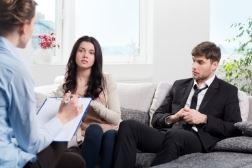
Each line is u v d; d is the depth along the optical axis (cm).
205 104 255
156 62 390
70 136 159
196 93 262
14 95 129
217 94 256
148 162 235
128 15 429
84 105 181
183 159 218
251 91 360
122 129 226
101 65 276
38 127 137
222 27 399
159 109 278
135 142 228
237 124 238
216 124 240
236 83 369
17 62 130
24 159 134
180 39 385
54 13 412
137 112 298
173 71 388
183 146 228
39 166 148
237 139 229
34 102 134
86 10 424
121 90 315
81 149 229
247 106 263
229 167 193
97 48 274
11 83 128
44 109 179
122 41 430
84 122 261
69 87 274
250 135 233
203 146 238
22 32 134
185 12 383
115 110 270
